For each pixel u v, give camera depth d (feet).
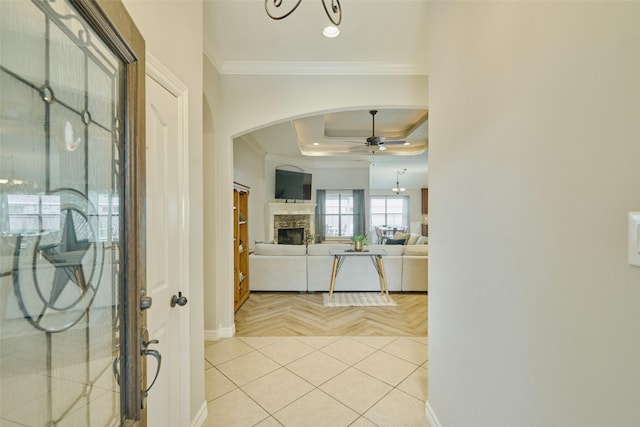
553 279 2.85
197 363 5.96
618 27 2.19
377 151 24.58
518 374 3.40
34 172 1.98
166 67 4.75
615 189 2.21
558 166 2.78
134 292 2.95
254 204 22.38
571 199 2.63
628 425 2.13
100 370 2.67
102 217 2.70
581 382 2.53
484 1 4.11
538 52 3.05
